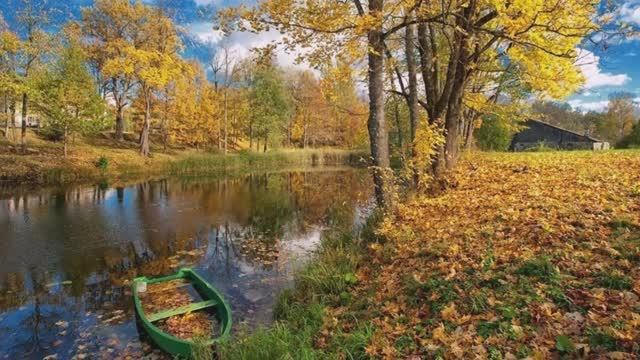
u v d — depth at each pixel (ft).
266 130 150.51
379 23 23.30
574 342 11.36
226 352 16.15
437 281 17.90
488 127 109.09
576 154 62.28
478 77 50.44
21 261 33.27
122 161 101.86
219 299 22.09
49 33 84.84
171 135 137.80
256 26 25.66
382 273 21.52
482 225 23.45
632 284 13.64
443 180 38.01
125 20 112.78
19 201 60.13
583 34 21.91
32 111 92.94
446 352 12.74
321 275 23.26
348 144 189.67
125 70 101.76
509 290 15.29
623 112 193.67
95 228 44.45
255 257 34.12
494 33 25.18
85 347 19.49
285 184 85.46
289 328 18.51
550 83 28.89
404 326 15.43
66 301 25.13
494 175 40.93
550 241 18.53
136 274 30.25
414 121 39.11
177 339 17.85
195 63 145.48
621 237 17.19
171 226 46.06
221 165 118.42
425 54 38.09
